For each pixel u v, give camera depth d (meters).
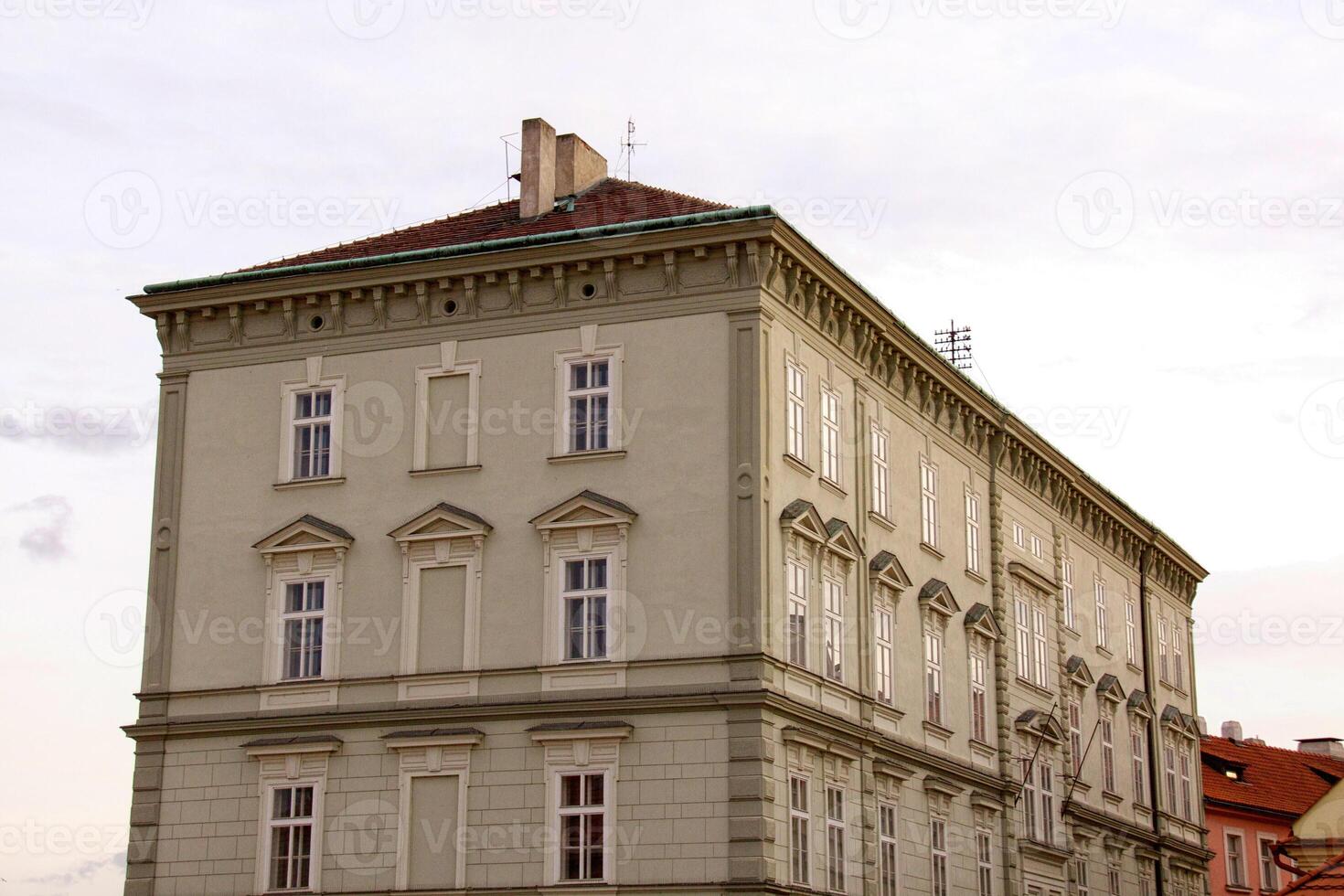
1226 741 92.12
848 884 45.81
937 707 53.47
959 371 56.44
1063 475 66.25
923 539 53.88
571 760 43.44
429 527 46.09
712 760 42.34
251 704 46.88
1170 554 79.06
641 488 44.59
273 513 48.03
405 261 47.44
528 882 43.12
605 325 45.84
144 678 48.22
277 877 45.50
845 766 46.56
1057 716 63.41
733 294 44.81
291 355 48.81
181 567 48.59
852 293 49.03
